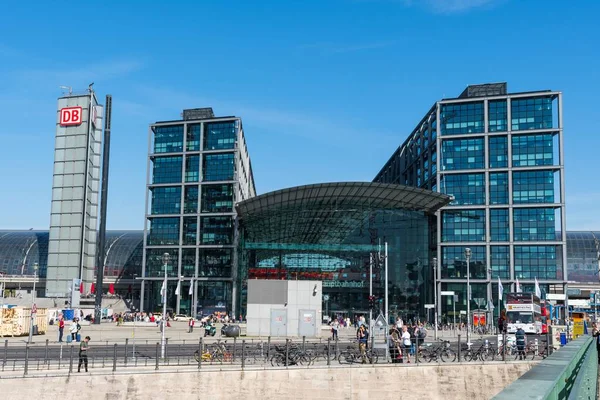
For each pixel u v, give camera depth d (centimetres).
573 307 11131
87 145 11281
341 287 10994
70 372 3019
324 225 11250
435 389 3372
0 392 2892
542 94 11025
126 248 15738
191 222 12388
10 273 14850
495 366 3444
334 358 3631
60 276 10925
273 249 11325
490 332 7925
